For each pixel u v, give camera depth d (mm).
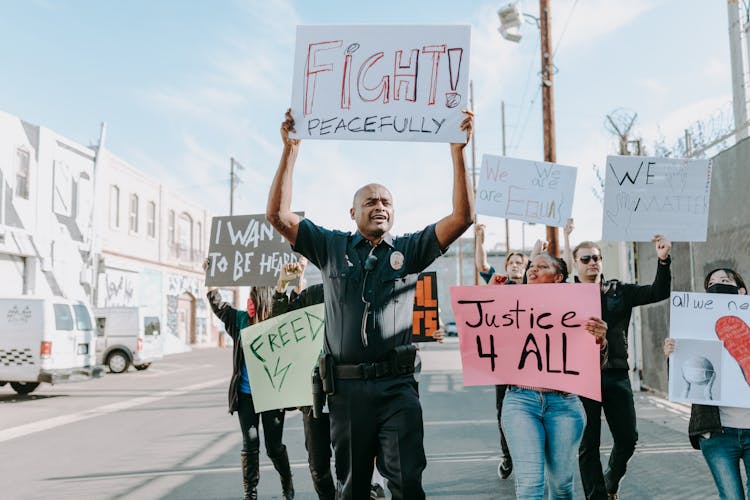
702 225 5164
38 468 6902
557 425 3965
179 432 9062
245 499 5047
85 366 14703
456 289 4227
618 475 4887
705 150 9492
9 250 19828
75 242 23938
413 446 3295
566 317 4059
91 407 12070
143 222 31438
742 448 3691
